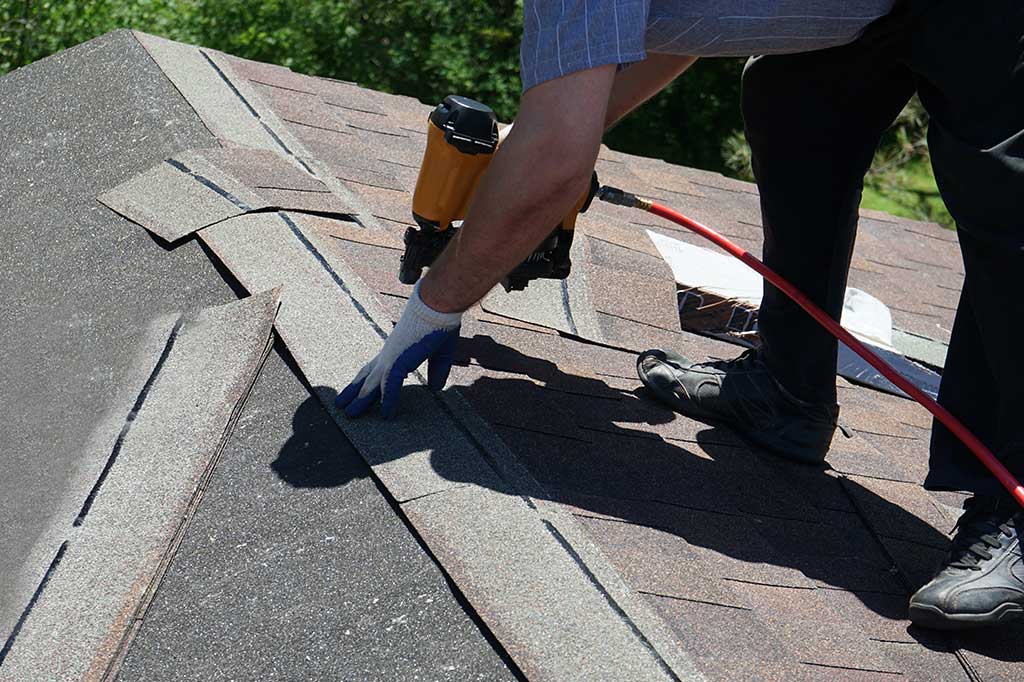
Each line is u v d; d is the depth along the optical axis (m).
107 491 2.06
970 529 2.22
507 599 1.75
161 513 1.97
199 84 3.60
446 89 11.88
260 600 1.83
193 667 1.73
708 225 4.27
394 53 11.39
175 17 9.38
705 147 12.36
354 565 1.88
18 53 8.36
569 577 1.82
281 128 3.53
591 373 2.69
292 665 1.73
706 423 2.70
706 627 1.86
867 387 3.47
